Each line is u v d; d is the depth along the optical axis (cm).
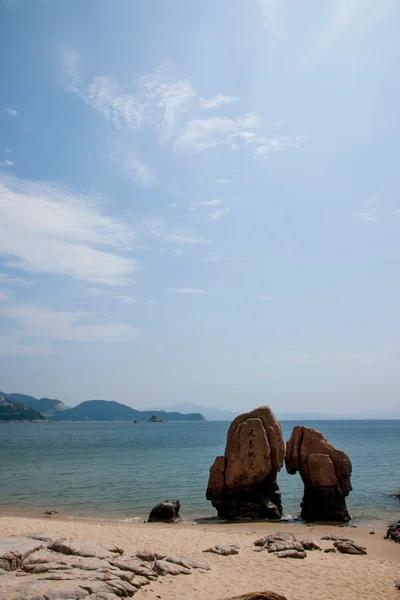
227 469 3269
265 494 3234
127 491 4300
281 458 3256
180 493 4241
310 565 1902
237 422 3391
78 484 4644
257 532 2631
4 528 2414
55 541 1742
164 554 1966
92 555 1677
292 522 3028
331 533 2636
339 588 1645
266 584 1653
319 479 3125
